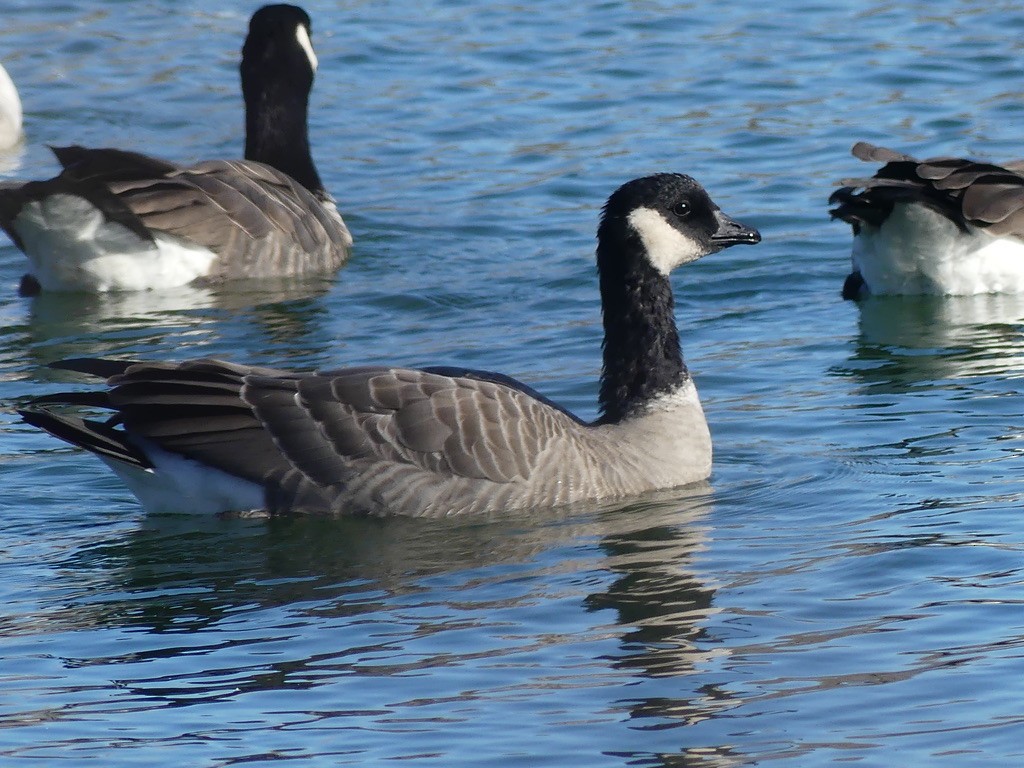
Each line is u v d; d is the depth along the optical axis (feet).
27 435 51.83
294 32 75.66
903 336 60.13
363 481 44.14
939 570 38.93
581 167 79.82
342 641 36.37
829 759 30.19
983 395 53.01
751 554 40.86
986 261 64.49
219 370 44.80
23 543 43.45
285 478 44.19
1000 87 87.35
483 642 36.01
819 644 35.22
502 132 84.94
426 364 57.57
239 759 30.96
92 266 67.21
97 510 46.01
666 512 44.37
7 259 72.79
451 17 103.71
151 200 66.90
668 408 47.39
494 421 44.45
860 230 65.16
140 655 35.94
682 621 36.78
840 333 60.85
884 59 92.53
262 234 68.59
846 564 39.70
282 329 62.03
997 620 35.91
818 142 81.10
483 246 71.67
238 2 108.58
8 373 57.41
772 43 96.07
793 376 56.03
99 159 67.56
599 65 93.66
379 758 30.86
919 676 33.45
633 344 47.70
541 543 42.29
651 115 86.12
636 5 104.47
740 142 81.56
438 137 84.74
